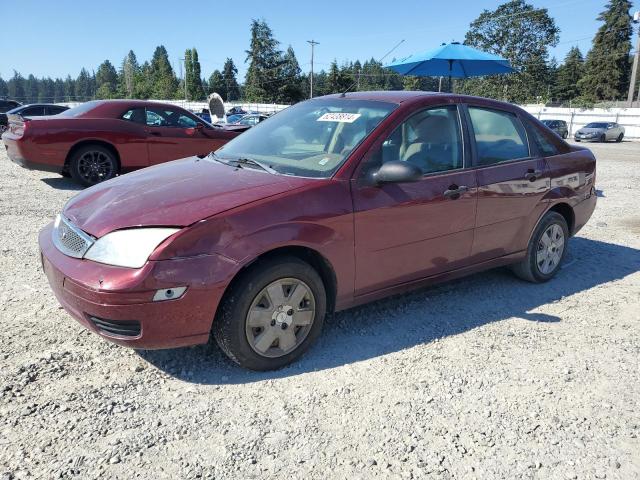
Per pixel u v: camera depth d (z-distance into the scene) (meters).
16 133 8.61
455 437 2.72
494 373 3.36
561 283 5.09
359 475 2.43
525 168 4.53
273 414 2.85
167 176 3.61
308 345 3.41
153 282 2.77
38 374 3.10
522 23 61.12
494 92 61.94
